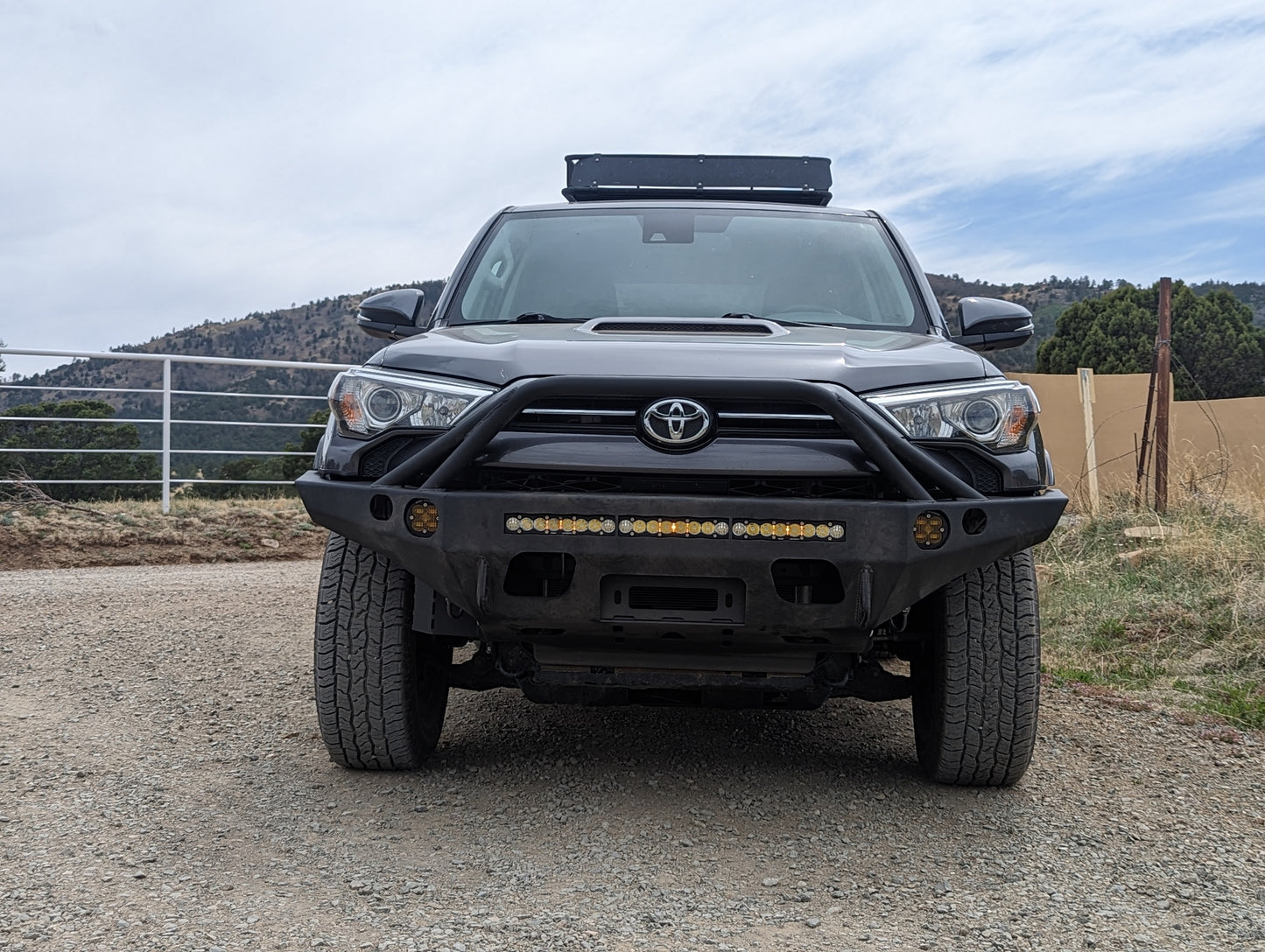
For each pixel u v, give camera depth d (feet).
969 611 10.37
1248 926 8.02
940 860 9.18
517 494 9.20
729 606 9.41
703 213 14.16
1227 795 11.10
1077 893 8.56
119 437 37.24
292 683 15.02
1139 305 137.39
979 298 12.67
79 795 10.39
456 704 14.19
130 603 21.30
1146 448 32.65
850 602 9.22
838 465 9.21
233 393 36.60
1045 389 46.91
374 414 9.84
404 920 7.82
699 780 11.19
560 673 10.68
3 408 35.37
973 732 10.47
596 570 9.26
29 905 7.93
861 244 13.73
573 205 14.53
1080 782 11.40
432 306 13.83
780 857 9.19
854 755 12.22
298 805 10.25
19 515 31.53
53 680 14.99
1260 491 29.17
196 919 7.77
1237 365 133.18
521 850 9.22
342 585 10.69
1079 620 19.72
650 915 7.98
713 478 9.30
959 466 9.66
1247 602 18.88
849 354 10.09
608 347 9.86
